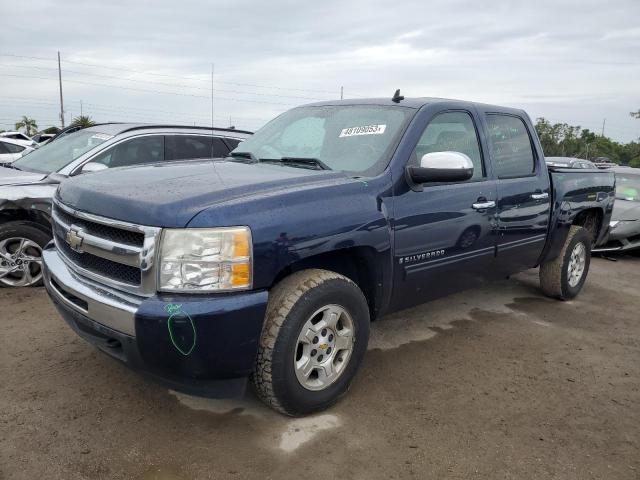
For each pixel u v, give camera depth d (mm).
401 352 4176
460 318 5074
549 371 3965
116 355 2787
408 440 2963
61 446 2748
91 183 3188
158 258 2588
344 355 3236
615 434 3143
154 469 2617
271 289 2969
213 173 3344
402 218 3455
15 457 2641
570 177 5320
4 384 3338
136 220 2658
